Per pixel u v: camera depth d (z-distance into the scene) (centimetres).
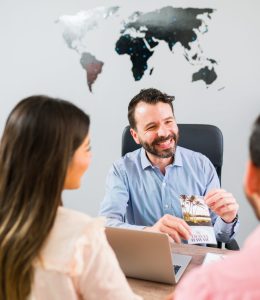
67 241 75
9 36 296
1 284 76
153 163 186
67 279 73
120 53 276
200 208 154
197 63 263
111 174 191
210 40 259
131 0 268
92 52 281
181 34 262
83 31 280
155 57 270
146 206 185
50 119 77
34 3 287
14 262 73
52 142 76
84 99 289
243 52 255
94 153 294
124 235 111
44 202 76
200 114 269
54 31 286
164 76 271
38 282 74
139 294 109
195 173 188
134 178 187
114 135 288
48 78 294
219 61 259
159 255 109
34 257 73
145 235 108
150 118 173
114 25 274
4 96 306
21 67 298
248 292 49
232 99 262
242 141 264
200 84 265
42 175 76
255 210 59
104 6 274
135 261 115
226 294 50
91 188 300
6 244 74
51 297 74
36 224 74
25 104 80
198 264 127
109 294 77
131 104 180
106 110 286
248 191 57
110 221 165
